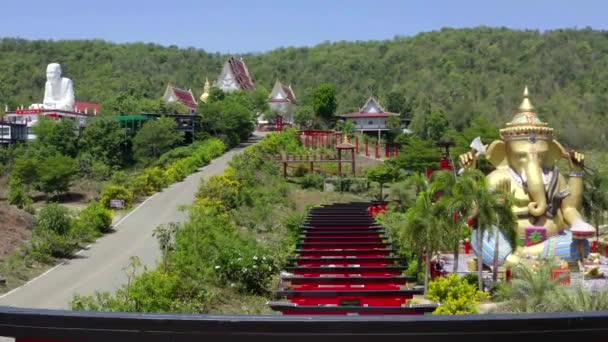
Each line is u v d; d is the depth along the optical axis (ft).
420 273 118.52
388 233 152.97
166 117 310.24
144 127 293.84
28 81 547.08
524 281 89.40
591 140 396.37
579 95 490.08
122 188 192.13
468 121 410.52
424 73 562.66
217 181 191.93
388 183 257.96
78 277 115.03
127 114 328.49
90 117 326.03
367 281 88.53
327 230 156.66
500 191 114.11
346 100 478.18
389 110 425.28
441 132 364.17
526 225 133.18
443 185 116.78
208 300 98.02
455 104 446.19
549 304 83.66
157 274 90.33
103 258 130.62
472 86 522.88
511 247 120.78
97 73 582.35
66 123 284.20
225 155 301.22
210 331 16.65
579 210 137.08
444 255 155.63
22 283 109.81
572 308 81.76
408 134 352.28
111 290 105.09
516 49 604.49
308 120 379.76
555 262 118.83
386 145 335.88
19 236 136.98
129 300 83.35
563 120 426.10
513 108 471.21
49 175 213.46
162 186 225.56
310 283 88.07
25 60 592.60
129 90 492.54
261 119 407.64
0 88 527.81
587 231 127.24
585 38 615.16
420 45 654.53
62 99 360.69
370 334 16.34
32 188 226.58
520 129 136.05
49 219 136.98
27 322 17.21
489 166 193.57
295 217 176.65
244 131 337.72
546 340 16.28
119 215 179.63
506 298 97.40
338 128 366.22
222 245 114.62
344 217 178.29
